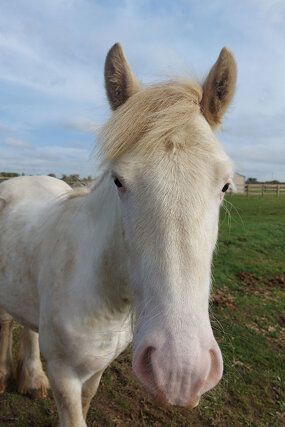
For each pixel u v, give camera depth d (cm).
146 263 110
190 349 93
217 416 236
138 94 131
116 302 155
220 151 123
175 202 109
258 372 287
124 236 127
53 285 167
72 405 161
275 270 569
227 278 516
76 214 183
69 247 170
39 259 188
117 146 122
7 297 216
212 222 117
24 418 225
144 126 122
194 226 108
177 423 227
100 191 166
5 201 252
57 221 194
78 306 156
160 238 108
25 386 249
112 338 163
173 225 108
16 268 208
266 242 743
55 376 163
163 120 120
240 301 433
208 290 112
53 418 225
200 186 112
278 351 322
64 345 159
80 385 166
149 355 100
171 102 127
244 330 357
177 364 92
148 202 112
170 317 99
